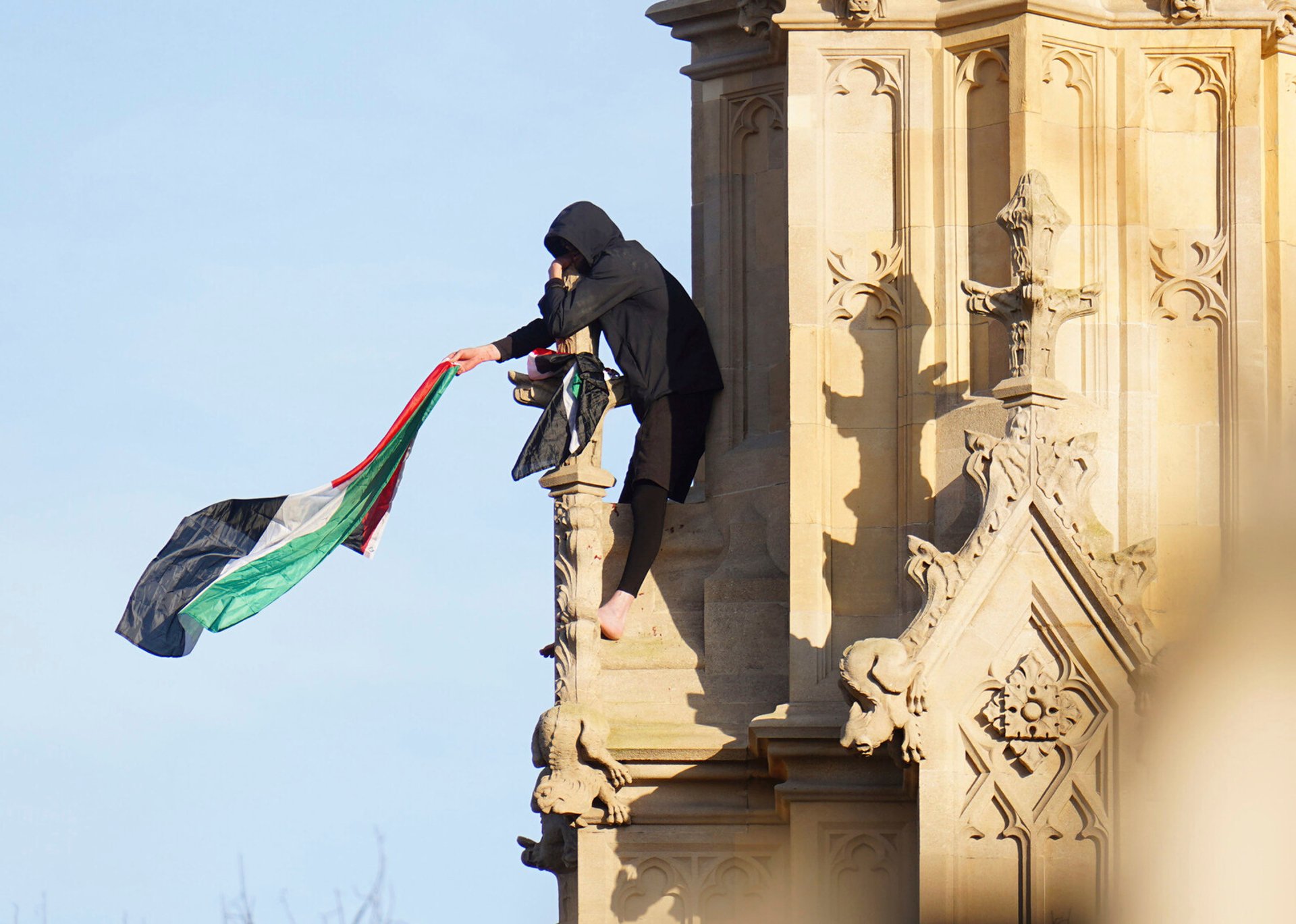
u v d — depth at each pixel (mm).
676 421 54031
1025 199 50000
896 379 52625
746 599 53000
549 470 52719
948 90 53062
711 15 56125
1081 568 48406
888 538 52156
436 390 54438
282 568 56281
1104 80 53281
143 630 56125
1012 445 49125
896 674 47844
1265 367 52844
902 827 50594
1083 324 52688
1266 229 53656
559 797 50969
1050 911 47719
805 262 52906
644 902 51812
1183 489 52469
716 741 51781
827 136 53281
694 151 56062
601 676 52719
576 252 54156
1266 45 54000
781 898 51625
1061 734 48125
